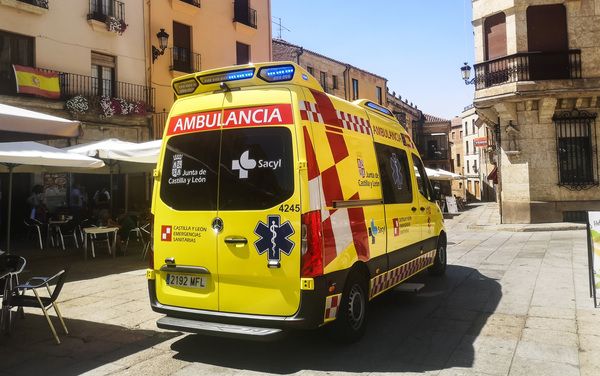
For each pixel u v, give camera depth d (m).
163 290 4.72
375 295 5.38
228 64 23.11
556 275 8.12
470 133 60.66
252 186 4.38
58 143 15.50
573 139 17.67
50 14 15.76
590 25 17.59
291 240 4.15
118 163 13.02
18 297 5.20
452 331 5.20
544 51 17.58
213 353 4.68
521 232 16.02
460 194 62.84
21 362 4.51
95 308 6.41
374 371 4.11
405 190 6.59
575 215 17.58
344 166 4.84
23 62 15.22
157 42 19.50
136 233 11.27
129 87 18.28
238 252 4.33
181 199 4.69
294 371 4.15
